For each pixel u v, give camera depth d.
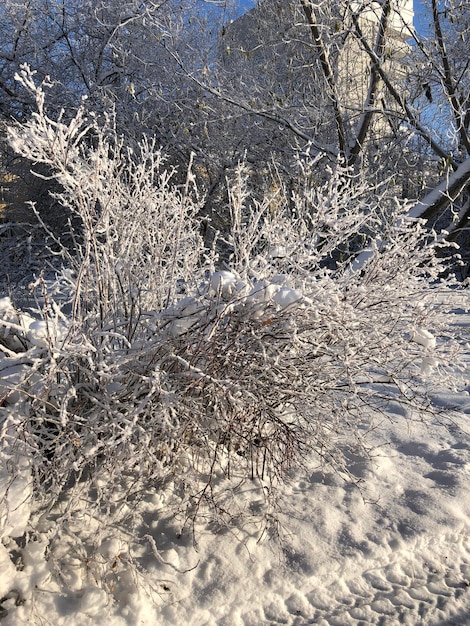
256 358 2.69
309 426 2.97
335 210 3.04
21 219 10.30
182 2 10.06
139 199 3.10
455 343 3.03
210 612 2.30
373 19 9.86
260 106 8.59
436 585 2.55
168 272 3.20
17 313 2.57
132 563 2.33
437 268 2.99
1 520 2.26
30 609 2.12
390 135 8.66
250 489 2.96
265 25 9.48
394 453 3.61
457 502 3.02
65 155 2.52
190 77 8.05
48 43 10.12
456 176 7.03
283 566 2.53
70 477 2.78
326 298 2.65
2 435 2.12
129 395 2.66
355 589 2.51
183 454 2.88
